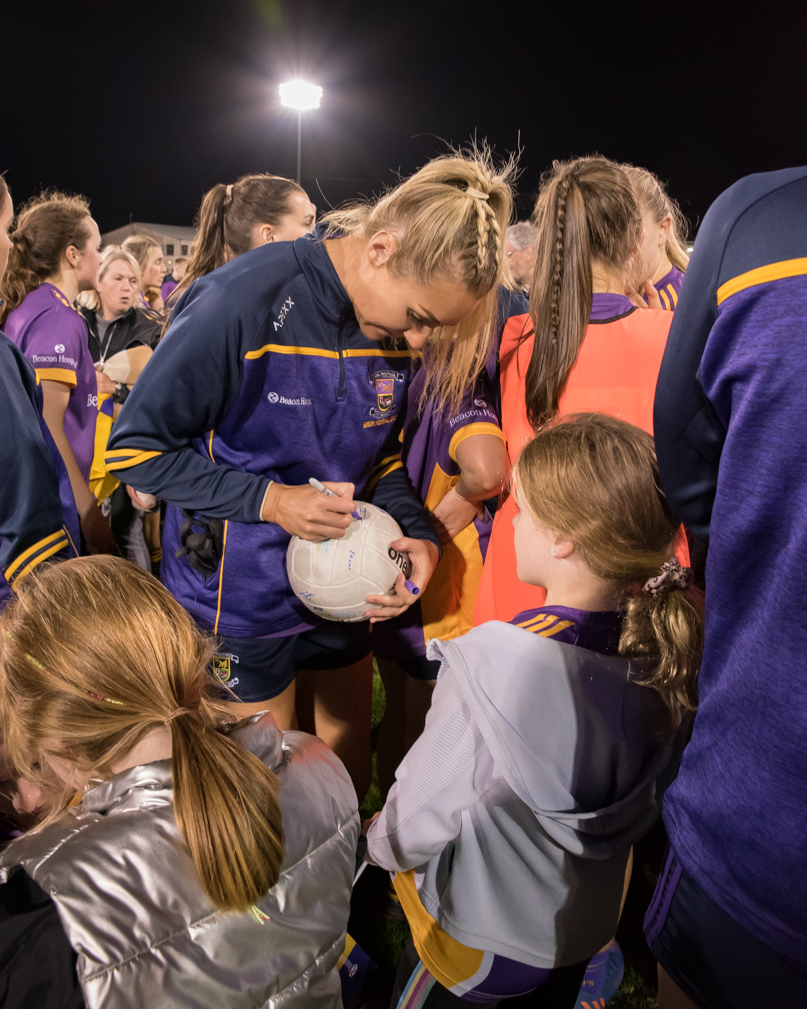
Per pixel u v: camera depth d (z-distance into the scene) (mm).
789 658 650
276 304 1396
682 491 938
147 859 767
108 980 703
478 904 1090
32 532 1258
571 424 1129
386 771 2105
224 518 1494
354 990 1538
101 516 2504
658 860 2059
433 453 1845
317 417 1529
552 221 1431
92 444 2764
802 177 664
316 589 1465
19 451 1229
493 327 1672
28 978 689
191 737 829
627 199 1423
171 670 880
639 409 1427
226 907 777
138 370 3240
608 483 1038
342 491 1421
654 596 1064
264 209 2244
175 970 744
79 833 775
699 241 762
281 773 969
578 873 1096
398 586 1491
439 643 1055
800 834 649
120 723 843
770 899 681
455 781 1037
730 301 690
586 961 1237
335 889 925
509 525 1561
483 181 1334
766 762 674
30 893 732
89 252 2621
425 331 1413
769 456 655
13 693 870
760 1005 738
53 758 887
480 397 1741
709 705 758
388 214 1309
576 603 1109
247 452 1552
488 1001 1178
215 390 1411
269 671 1693
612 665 1058
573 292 1411
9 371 1258
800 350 627
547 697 1006
